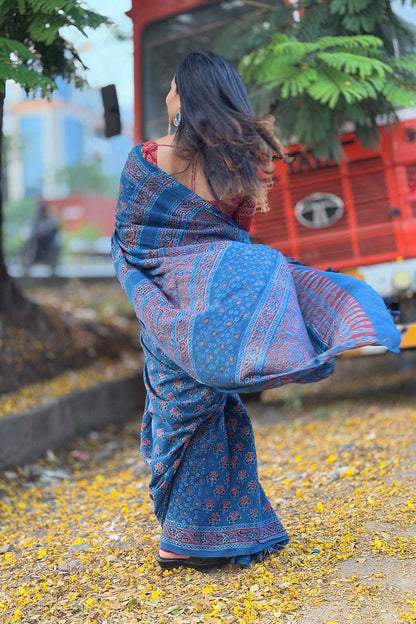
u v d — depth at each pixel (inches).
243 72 203.8
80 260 858.1
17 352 276.8
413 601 102.8
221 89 108.6
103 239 930.7
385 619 99.6
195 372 103.5
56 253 547.2
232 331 101.7
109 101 177.3
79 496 189.0
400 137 241.0
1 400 243.1
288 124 217.3
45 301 393.7
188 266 108.7
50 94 182.2
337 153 222.1
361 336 97.5
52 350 296.0
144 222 112.1
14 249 603.8
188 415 115.3
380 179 244.5
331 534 130.5
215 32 262.5
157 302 107.8
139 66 273.3
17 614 111.7
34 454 227.0
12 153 601.3
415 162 241.3
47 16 161.2
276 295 104.7
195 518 118.4
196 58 110.7
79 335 328.8
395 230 243.1
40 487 202.1
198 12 264.5
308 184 251.1
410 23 206.7
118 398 293.0
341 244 249.0
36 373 275.3
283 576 115.6
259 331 101.3
